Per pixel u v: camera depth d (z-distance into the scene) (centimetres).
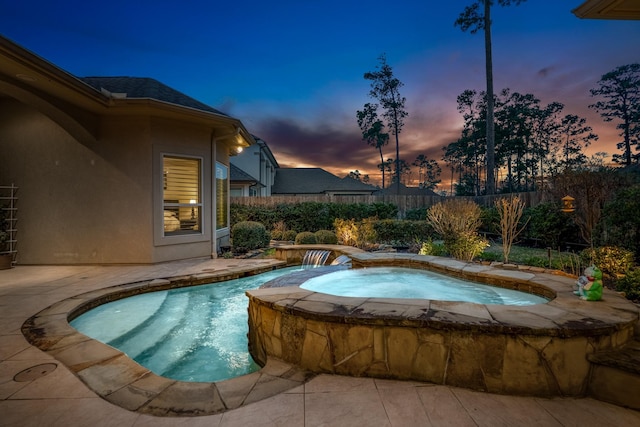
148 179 748
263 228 1052
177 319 467
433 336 254
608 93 2800
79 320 441
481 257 790
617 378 228
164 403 224
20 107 741
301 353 289
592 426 204
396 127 3281
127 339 397
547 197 1012
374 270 591
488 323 244
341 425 200
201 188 847
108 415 209
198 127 835
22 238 739
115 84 855
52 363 280
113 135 740
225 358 356
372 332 267
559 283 395
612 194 722
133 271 676
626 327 257
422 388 246
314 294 345
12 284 561
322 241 1005
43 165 736
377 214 1487
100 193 738
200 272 663
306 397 234
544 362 238
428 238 1038
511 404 227
